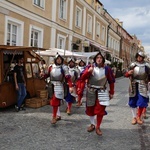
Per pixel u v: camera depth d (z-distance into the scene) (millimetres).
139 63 6613
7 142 5023
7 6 12414
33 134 5633
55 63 6836
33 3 14859
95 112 5641
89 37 26406
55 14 17797
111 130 6160
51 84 6703
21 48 7961
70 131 5969
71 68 8750
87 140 5316
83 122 6883
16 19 13281
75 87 8719
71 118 7340
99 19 30078
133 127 6516
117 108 9203
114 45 42344
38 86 9867
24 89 8141
